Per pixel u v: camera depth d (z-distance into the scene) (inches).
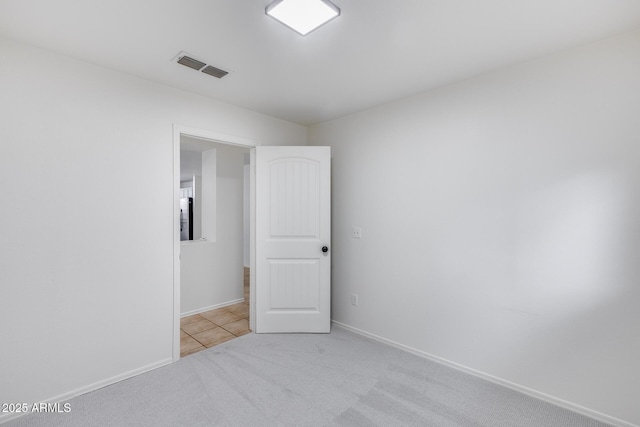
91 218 83.1
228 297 160.6
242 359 101.0
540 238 81.1
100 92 84.9
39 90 75.5
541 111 80.7
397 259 110.9
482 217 91.0
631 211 69.2
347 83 97.5
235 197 163.5
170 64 84.9
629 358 69.5
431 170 101.9
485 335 90.5
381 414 74.0
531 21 65.9
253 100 111.7
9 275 71.7
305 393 82.3
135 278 91.1
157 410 75.2
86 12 62.4
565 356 77.5
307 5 60.1
